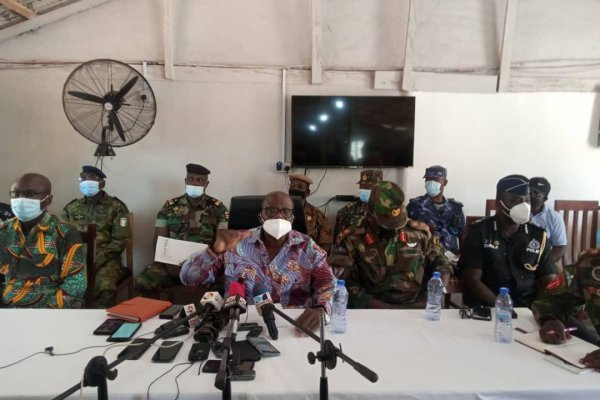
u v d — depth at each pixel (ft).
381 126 11.77
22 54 11.35
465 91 12.05
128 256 10.49
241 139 11.90
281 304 5.82
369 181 10.90
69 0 10.77
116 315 4.92
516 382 3.67
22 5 10.28
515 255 6.83
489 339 4.60
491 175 12.30
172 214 10.53
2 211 8.68
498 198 6.82
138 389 3.46
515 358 4.15
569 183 12.42
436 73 11.95
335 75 11.87
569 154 12.33
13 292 6.23
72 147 11.62
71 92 9.45
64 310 5.28
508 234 6.84
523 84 12.11
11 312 5.20
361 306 6.66
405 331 4.77
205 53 11.62
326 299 5.07
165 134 11.75
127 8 11.33
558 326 4.55
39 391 3.46
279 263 5.91
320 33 11.32
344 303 5.13
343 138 11.77
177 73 11.60
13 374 3.72
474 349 4.34
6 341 4.38
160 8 11.30
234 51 11.65
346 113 11.70
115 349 4.22
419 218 11.03
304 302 6.06
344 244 6.98
